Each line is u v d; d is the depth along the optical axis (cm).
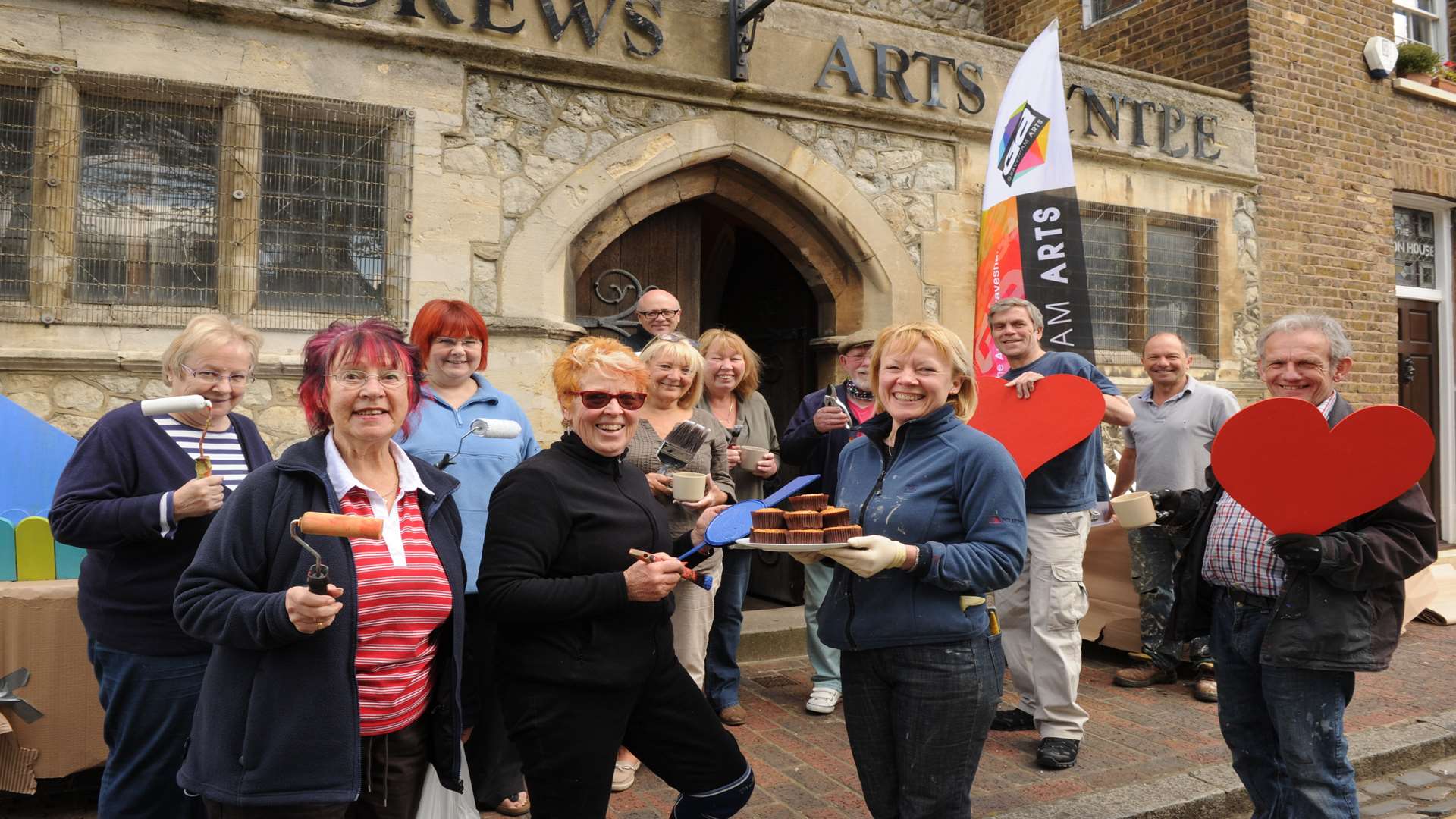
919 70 577
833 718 413
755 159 532
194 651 222
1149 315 654
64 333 396
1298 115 710
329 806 175
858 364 441
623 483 226
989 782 340
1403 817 329
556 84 488
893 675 222
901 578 218
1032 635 362
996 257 568
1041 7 840
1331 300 723
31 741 297
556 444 227
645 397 223
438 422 302
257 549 180
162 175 419
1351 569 216
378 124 451
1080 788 334
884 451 239
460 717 196
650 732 221
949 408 230
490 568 204
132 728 221
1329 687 230
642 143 504
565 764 204
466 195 466
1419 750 378
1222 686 259
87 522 214
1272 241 697
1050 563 358
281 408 433
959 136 591
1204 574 258
